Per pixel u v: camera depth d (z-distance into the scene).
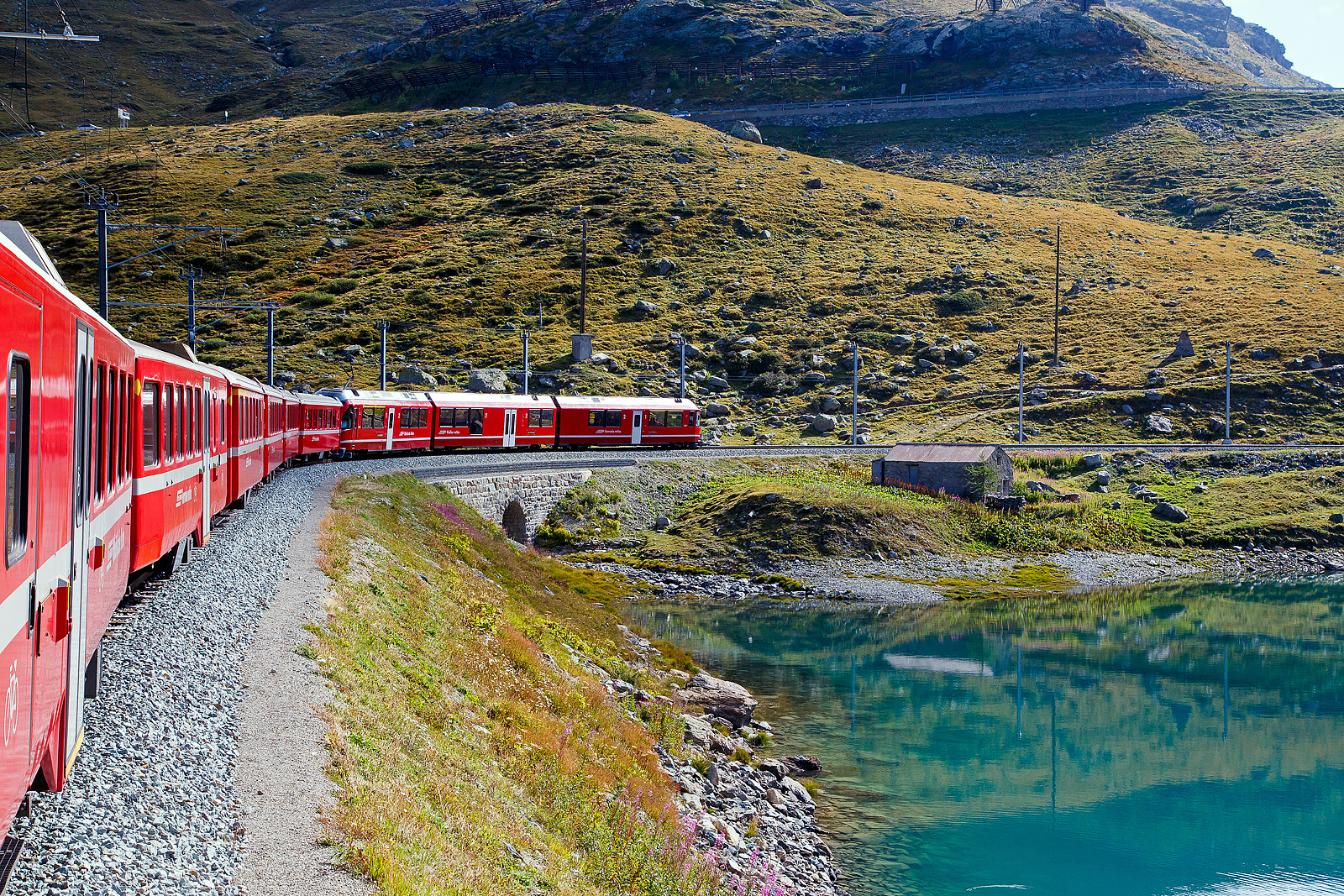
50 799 10.52
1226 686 44.69
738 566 64.94
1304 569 69.62
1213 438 96.00
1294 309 120.19
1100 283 134.00
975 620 56.09
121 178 162.38
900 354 116.19
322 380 102.31
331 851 11.10
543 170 168.88
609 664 33.19
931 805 30.14
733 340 118.12
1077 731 38.38
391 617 23.34
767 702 40.19
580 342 109.06
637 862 16.69
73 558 9.41
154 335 114.50
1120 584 65.38
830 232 149.12
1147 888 26.11
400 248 141.12
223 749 13.12
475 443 69.44
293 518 32.34
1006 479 78.75
